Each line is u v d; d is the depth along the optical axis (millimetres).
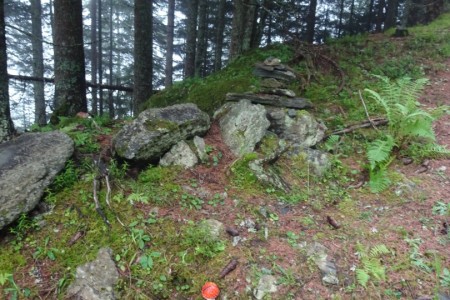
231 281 3182
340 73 8055
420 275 3318
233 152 4914
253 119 5117
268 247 3570
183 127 4703
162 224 3627
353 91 7387
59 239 3410
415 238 3781
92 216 3621
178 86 8617
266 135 5215
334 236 3803
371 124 5910
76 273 3100
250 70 7977
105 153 4562
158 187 4117
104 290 2994
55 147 4082
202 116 5047
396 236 3809
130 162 4309
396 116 5406
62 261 3229
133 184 4125
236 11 10180
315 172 4852
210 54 25188
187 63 15227
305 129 5363
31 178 3658
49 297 2975
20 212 3455
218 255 3393
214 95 6898
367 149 5359
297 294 3131
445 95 7621
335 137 5523
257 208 4039
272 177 4535
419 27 13609
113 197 3846
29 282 3066
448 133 6039
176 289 3125
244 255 3420
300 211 4172
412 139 5617
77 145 4652
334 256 3529
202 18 15406
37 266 3191
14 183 3537
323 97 7043
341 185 4758
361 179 4859
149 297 3027
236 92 6539
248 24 10031
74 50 7715
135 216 3668
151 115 4602
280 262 3406
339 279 3281
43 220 3568
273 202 4227
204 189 4219
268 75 7328
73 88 7789
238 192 4270
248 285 3162
